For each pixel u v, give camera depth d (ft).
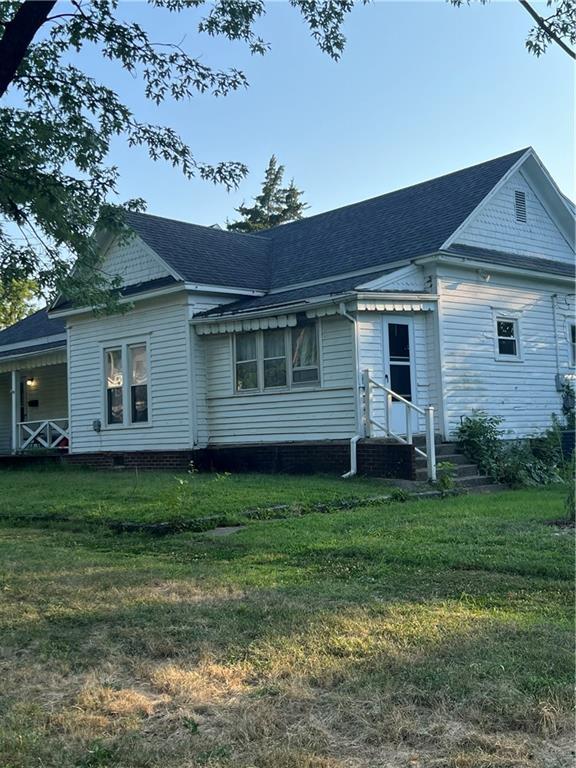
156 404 56.80
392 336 47.47
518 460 46.34
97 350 61.82
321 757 10.55
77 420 63.67
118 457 59.21
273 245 68.49
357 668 13.66
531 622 16.22
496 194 55.52
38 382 81.20
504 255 54.34
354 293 44.42
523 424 53.78
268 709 12.17
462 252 50.29
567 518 28.89
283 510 33.71
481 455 46.01
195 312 54.70
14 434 72.84
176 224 64.75
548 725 11.07
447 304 49.52
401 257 49.70
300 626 16.37
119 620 17.74
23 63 32.71
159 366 56.54
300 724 11.67
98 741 11.39
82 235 37.27
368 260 52.39
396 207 61.72
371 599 18.62
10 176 32.07
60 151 35.09
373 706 12.01
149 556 26.40
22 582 22.13
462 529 27.50
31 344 77.87
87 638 16.55
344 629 16.01
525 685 12.46
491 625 15.90
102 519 33.22
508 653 14.01
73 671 14.64
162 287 54.60
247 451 51.44
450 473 43.11
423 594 19.08
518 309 54.60
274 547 26.25
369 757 10.56
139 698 12.97
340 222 65.41
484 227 54.19
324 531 28.60
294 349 49.49
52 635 16.87
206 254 59.88
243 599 19.11
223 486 40.16
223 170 36.68
